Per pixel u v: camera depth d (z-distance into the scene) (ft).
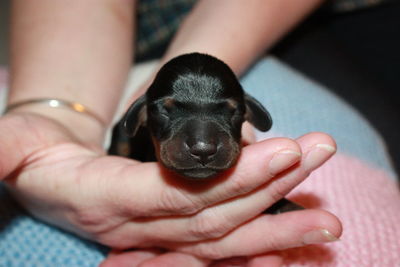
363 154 1.17
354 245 0.97
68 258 0.99
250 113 0.99
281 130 1.18
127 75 1.34
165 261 0.93
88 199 0.89
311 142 0.79
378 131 1.49
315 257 0.96
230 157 0.81
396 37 1.69
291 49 1.59
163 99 0.90
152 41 1.61
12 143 0.91
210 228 0.86
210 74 0.89
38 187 0.95
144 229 0.91
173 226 0.89
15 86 1.19
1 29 2.39
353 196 1.06
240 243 0.88
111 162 0.92
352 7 1.66
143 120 1.00
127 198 0.86
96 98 1.22
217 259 0.96
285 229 0.85
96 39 1.28
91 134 1.17
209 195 0.82
